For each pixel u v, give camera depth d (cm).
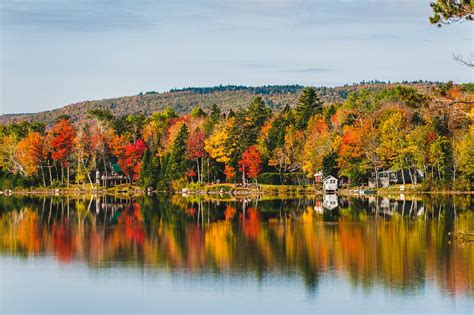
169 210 11756
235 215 10619
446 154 14588
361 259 6462
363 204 12256
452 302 5006
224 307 4994
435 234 7869
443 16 4806
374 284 5522
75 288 5566
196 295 5312
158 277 5903
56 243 7800
